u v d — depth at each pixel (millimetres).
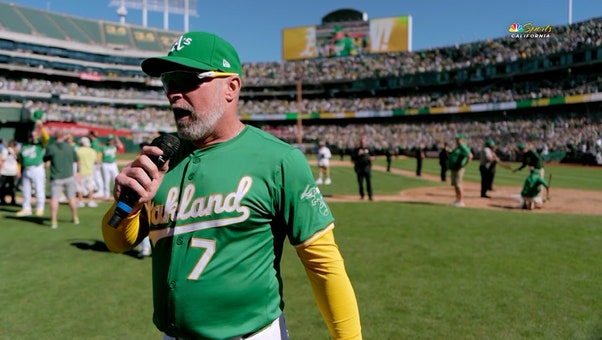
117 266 7016
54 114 55938
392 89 68812
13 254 7715
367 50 71312
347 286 1995
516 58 54906
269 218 1979
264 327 1980
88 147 13883
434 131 58781
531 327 4668
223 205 1912
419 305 5309
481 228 10242
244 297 1913
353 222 11039
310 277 2031
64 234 9461
